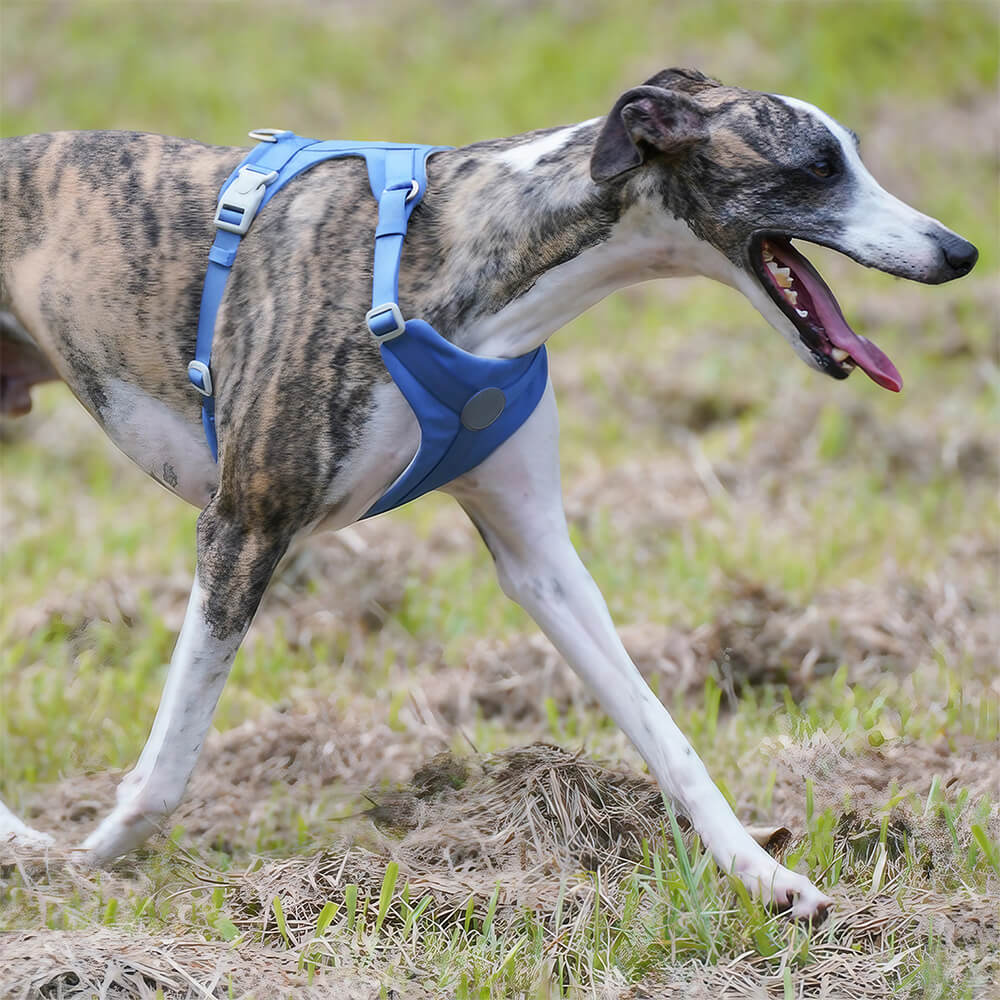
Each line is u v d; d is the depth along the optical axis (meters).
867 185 5.43
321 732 7.25
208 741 7.31
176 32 19.16
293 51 18.77
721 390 11.88
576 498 10.33
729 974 5.10
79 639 8.57
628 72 17.86
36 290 6.29
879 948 5.29
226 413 5.81
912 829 5.98
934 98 17.62
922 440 10.97
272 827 6.59
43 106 17.48
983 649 8.11
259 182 5.89
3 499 10.60
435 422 5.64
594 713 7.75
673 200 5.50
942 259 5.35
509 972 5.07
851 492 10.42
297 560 9.20
